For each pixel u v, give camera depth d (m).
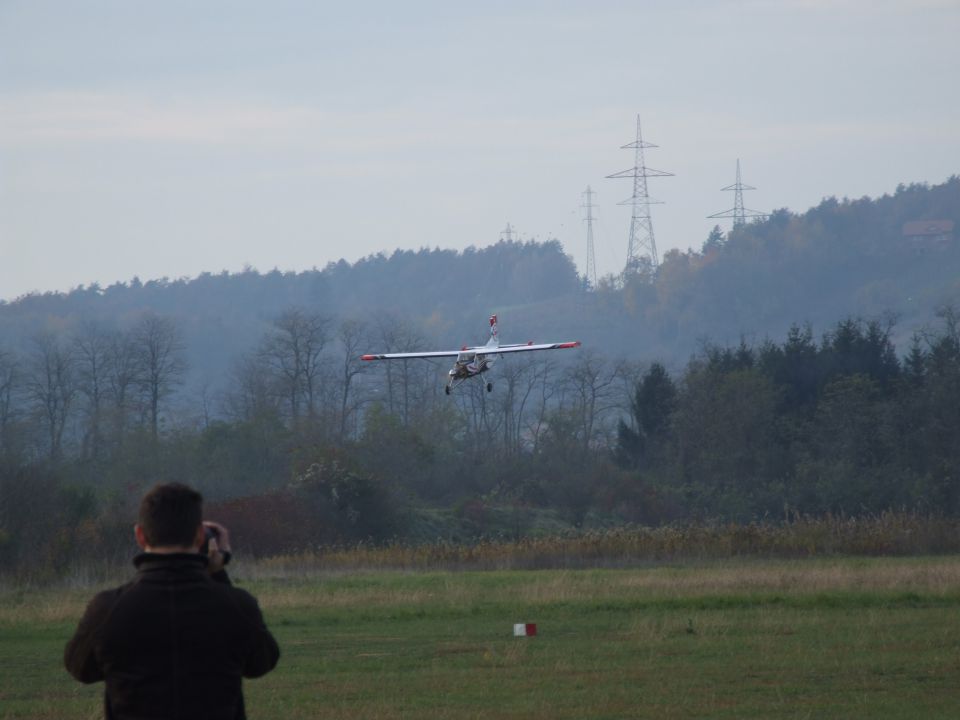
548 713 46.94
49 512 151.00
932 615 77.06
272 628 77.44
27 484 151.25
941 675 54.56
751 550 152.12
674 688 52.06
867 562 134.88
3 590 116.12
